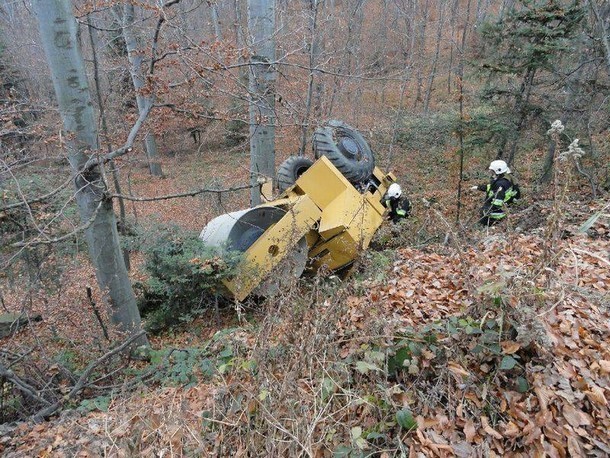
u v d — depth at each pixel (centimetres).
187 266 583
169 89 502
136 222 907
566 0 959
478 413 241
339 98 1455
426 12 2067
